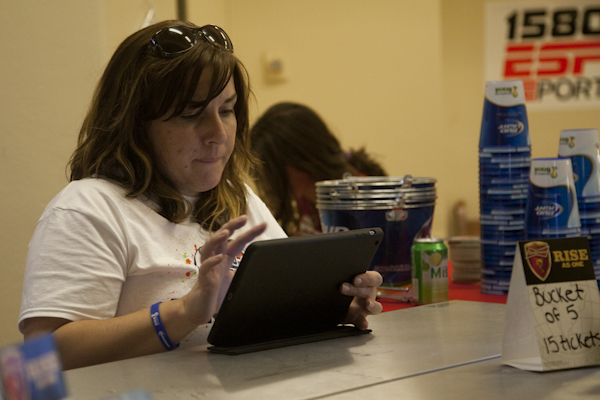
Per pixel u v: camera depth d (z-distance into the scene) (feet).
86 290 3.57
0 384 1.74
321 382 2.58
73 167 4.38
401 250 5.24
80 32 6.70
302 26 14.21
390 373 2.70
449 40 15.89
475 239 5.94
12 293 6.41
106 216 3.81
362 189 5.16
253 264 2.98
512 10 15.65
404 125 14.23
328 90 14.28
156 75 3.88
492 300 5.08
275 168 7.60
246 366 2.84
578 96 15.74
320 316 3.52
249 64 14.32
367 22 14.11
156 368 2.82
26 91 6.44
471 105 15.96
